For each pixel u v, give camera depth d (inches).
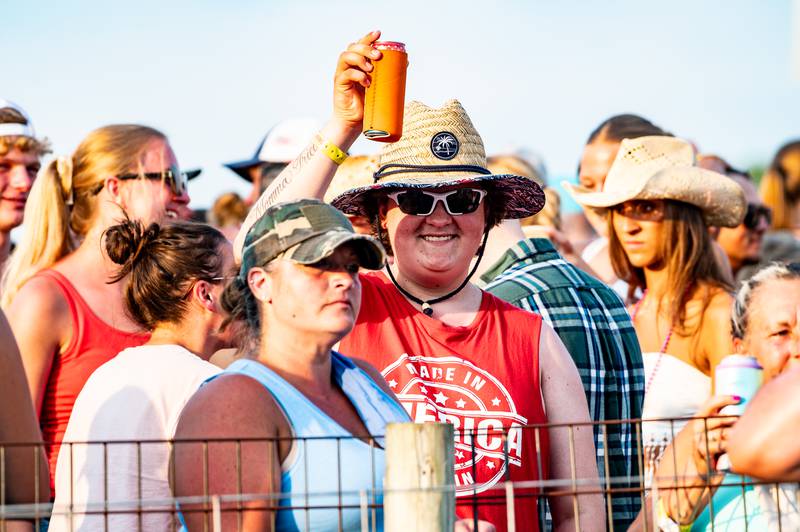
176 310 354.3
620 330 411.8
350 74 349.4
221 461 272.2
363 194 369.1
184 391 334.6
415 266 353.7
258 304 299.1
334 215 296.4
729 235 671.1
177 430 281.6
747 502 306.0
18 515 260.8
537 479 337.1
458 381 340.2
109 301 404.8
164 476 328.5
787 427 243.0
